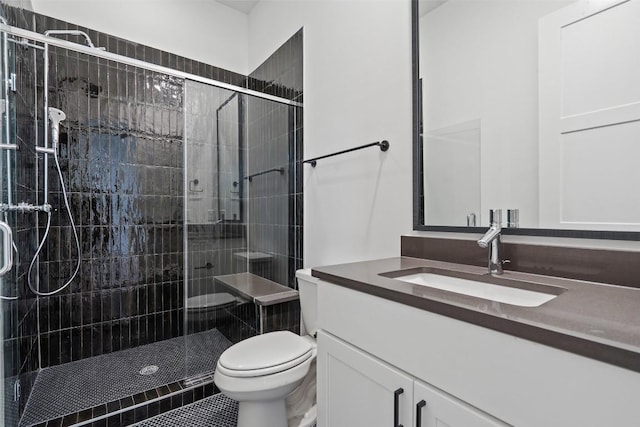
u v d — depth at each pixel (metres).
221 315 2.40
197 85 2.45
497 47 1.12
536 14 1.02
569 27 0.94
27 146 1.70
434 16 1.31
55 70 2.05
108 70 2.23
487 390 0.62
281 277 2.32
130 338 2.30
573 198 0.94
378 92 1.55
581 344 0.50
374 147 1.57
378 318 0.86
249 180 2.67
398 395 0.79
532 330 0.55
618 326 0.54
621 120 0.84
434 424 0.71
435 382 0.72
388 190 1.50
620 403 0.46
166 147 2.46
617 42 0.85
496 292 0.97
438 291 0.79
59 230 2.06
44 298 2.00
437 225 1.30
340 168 1.79
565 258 0.94
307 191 2.07
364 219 1.63
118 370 1.95
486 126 1.15
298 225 2.14
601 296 0.74
